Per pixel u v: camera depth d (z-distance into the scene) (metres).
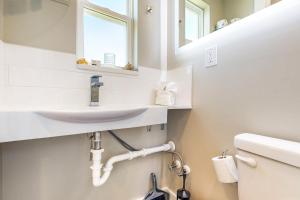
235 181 0.84
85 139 1.05
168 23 1.46
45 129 0.66
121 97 1.20
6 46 0.81
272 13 0.77
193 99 1.19
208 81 1.08
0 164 0.80
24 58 0.85
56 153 0.95
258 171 0.69
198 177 1.16
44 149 0.92
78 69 1.02
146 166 1.35
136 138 1.29
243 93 0.89
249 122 0.86
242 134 0.83
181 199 1.14
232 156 0.93
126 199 1.24
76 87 1.01
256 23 0.83
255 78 0.83
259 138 0.74
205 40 1.11
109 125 0.83
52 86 0.93
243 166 0.76
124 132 1.22
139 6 1.32
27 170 0.87
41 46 0.90
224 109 0.99
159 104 1.29
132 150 1.23
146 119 0.98
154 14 1.42
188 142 1.24
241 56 0.90
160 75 1.43
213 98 1.05
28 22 0.87
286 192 0.60
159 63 1.43
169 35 1.44
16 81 0.83
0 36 0.77
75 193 1.02
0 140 0.57
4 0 0.81
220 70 1.01
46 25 0.91
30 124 0.63
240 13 0.94
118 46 1.34
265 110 0.79
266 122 0.79
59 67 0.95
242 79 0.89
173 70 1.38
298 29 0.68
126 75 1.23
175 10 1.39
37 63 0.89
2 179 0.81
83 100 1.03
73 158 1.01
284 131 0.73
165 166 1.45
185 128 1.26
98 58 1.24
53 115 0.67
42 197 0.91
